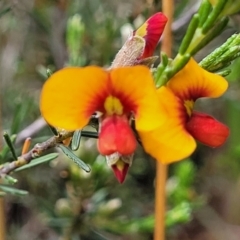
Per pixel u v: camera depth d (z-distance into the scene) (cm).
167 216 21
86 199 21
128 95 13
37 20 25
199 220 34
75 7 24
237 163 31
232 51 13
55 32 25
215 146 13
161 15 13
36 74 27
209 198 34
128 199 27
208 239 34
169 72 13
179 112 13
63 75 12
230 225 34
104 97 13
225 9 13
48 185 26
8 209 28
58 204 21
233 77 24
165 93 13
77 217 21
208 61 13
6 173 15
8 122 24
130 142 13
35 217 28
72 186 21
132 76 12
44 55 27
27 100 22
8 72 26
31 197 25
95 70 12
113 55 23
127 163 13
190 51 13
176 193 24
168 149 13
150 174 30
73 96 12
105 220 21
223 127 13
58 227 21
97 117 13
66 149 14
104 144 13
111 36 23
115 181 25
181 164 26
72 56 20
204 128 13
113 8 25
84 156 21
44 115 12
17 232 28
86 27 23
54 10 25
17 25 26
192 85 13
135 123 13
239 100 26
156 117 12
